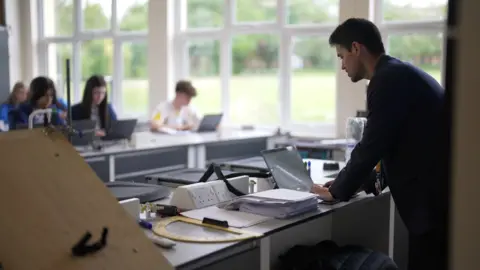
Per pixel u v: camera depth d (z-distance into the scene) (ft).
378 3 17.52
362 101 17.37
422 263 6.35
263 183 8.06
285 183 7.70
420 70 6.66
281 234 8.38
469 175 2.43
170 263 4.57
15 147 4.92
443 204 2.77
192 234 5.54
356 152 6.72
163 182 8.30
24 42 24.14
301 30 19.02
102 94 15.10
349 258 7.80
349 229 9.49
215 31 20.68
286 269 8.05
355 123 10.55
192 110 19.01
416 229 6.34
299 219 6.24
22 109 14.15
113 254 4.39
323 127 18.92
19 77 23.99
